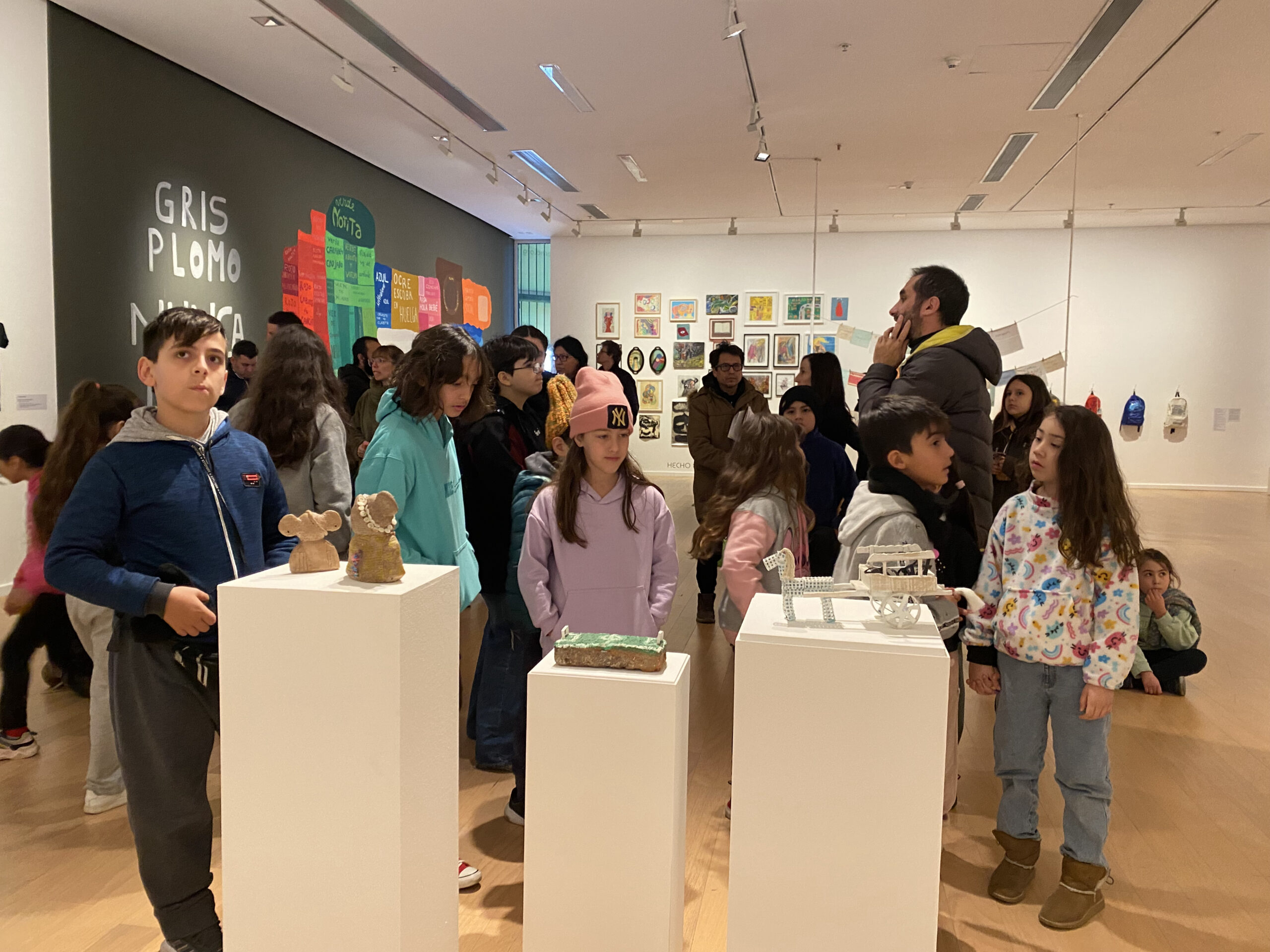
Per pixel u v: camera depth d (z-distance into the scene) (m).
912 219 11.53
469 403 2.74
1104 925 2.39
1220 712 4.07
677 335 13.00
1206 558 7.59
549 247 14.06
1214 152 8.17
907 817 1.63
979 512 2.94
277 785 1.67
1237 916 2.45
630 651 1.85
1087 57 5.92
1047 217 11.34
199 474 1.96
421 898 1.73
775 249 12.66
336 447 2.99
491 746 3.37
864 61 6.07
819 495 4.08
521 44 5.84
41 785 3.14
